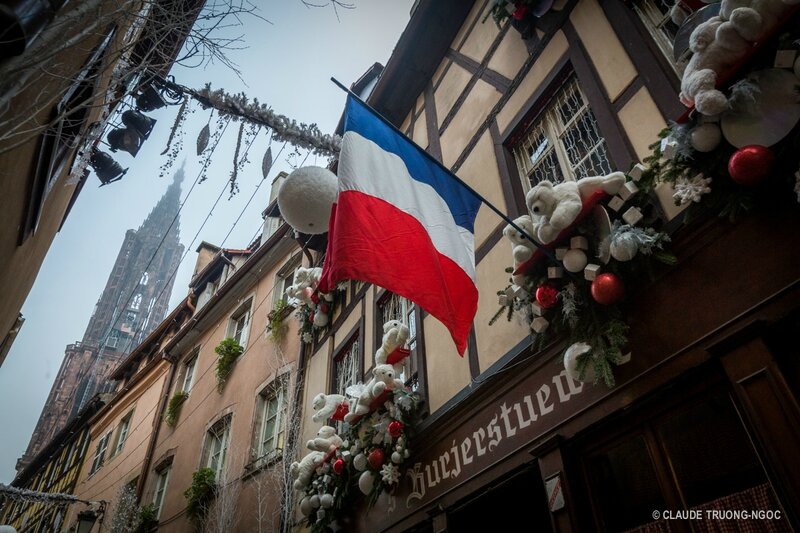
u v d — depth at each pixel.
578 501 3.39
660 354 3.15
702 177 2.90
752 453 2.66
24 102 2.34
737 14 2.63
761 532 2.46
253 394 10.83
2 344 5.58
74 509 17.42
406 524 5.13
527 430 4.02
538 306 3.74
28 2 1.45
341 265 3.21
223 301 14.51
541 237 3.59
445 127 7.40
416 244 3.45
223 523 8.75
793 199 2.66
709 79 2.71
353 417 5.93
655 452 3.11
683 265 3.17
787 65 2.54
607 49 4.65
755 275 2.77
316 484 6.66
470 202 3.98
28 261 4.95
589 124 4.80
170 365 16.14
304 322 9.82
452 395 5.24
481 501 4.45
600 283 3.25
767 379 2.51
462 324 3.42
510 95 6.00
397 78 8.58
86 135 3.27
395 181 3.66
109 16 1.94
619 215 3.50
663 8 4.30
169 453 13.03
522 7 5.78
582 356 3.30
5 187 2.81
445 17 8.09
